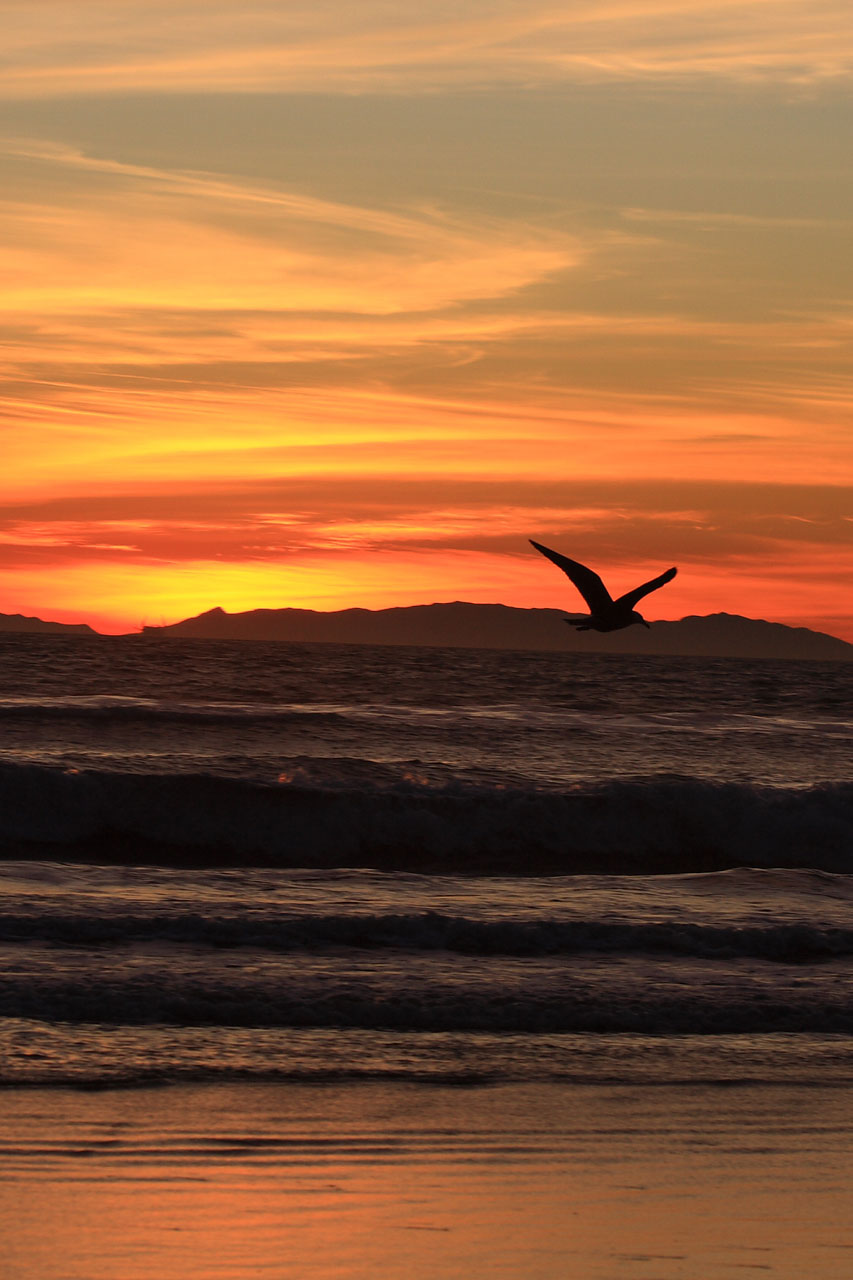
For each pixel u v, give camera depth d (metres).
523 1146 22.77
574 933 38.16
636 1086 26.39
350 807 61.91
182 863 58.66
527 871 59.88
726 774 75.62
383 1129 23.36
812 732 94.31
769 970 35.81
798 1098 25.97
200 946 35.66
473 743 82.38
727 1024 31.16
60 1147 21.62
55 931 35.91
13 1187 19.80
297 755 71.25
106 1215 18.95
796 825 64.75
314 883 45.84
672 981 34.16
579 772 73.31
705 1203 20.41
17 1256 17.38
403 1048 28.41
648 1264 17.98
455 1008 31.12
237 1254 17.83
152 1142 22.11
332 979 32.81
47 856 57.72
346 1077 26.28
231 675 191.12
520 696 163.62
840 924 40.84
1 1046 26.83
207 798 61.56
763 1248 18.66
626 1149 22.80
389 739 82.06
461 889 45.84
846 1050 29.42
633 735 88.88
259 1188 20.33
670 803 64.56
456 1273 17.52
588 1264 17.94
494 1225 19.25
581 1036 29.97
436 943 37.22
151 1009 30.02
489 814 63.00
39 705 84.12
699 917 41.31
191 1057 27.03
